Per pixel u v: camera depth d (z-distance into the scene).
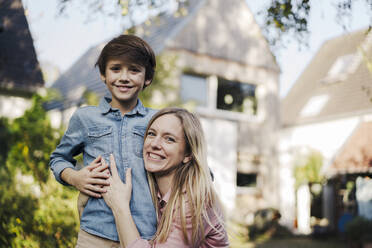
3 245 3.02
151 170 1.93
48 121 3.71
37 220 3.06
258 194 11.29
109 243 1.90
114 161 1.92
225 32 11.01
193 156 2.03
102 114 2.04
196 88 10.39
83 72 11.91
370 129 11.03
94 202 1.92
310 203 12.26
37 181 3.28
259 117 11.52
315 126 12.73
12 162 3.35
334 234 10.89
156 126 1.96
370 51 3.68
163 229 1.89
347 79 12.62
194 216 1.92
